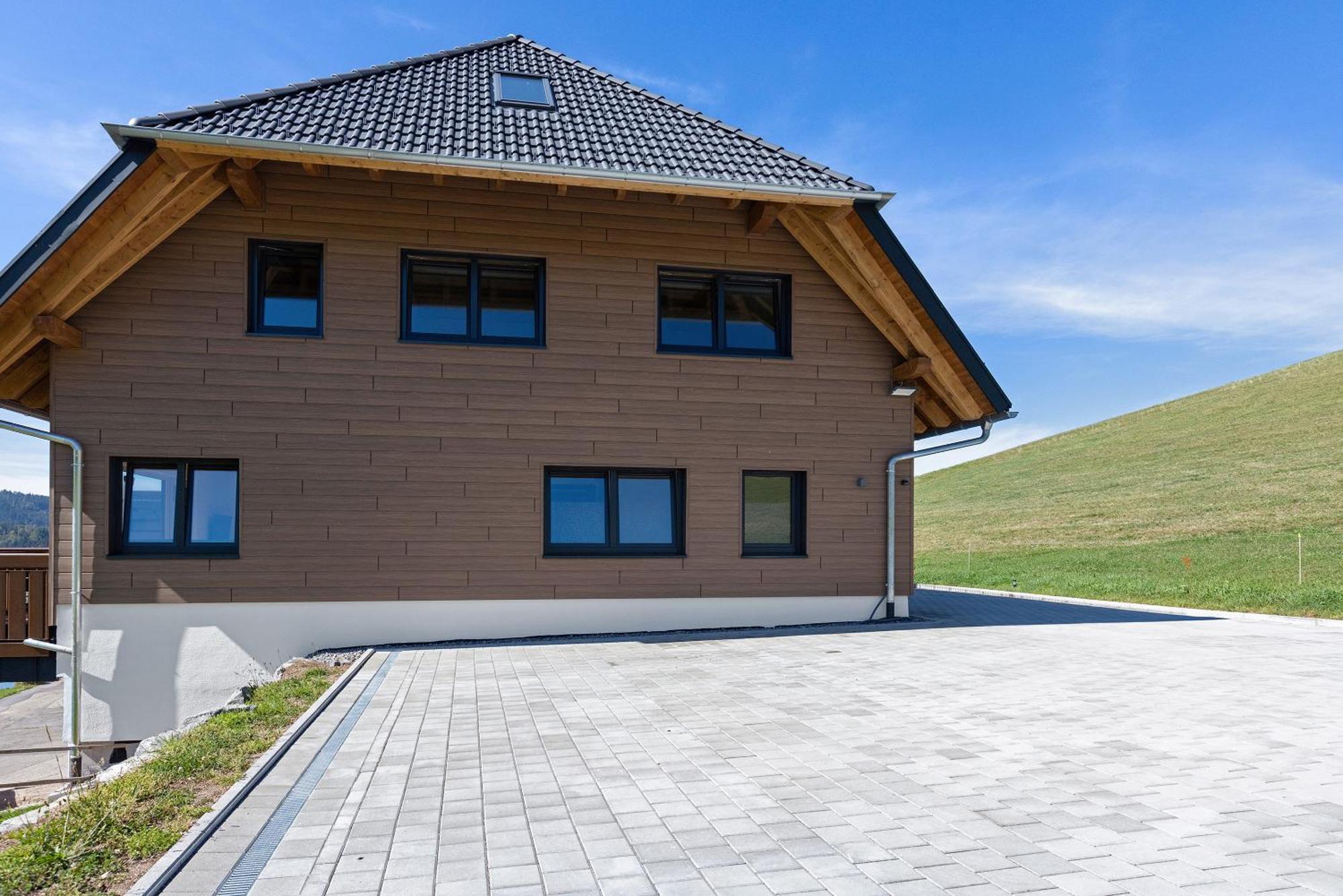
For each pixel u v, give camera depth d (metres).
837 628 10.98
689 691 7.03
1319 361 55.12
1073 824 3.89
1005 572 22.69
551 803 4.23
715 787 4.46
